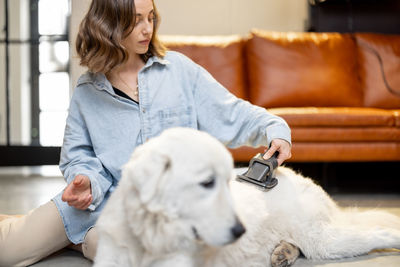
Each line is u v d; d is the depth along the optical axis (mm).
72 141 1912
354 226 1901
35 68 4848
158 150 1258
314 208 1812
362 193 3602
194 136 1290
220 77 3865
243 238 1550
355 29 4430
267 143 1904
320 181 3904
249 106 1944
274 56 3902
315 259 1808
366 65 4027
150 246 1333
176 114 1902
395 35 4191
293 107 3854
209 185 1253
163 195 1249
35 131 4902
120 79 1910
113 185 1887
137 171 1256
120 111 1865
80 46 1904
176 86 1927
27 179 4438
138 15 1801
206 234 1237
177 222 1270
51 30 4820
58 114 4910
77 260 1873
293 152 3273
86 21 1840
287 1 4582
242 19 4578
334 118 3254
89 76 1903
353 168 3992
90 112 1890
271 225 1705
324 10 4398
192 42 3922
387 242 1839
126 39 1841
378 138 3301
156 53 1943
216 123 1954
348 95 3910
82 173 1738
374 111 3361
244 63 4023
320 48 3969
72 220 1778
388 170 4012
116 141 1859
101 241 1459
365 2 4418
